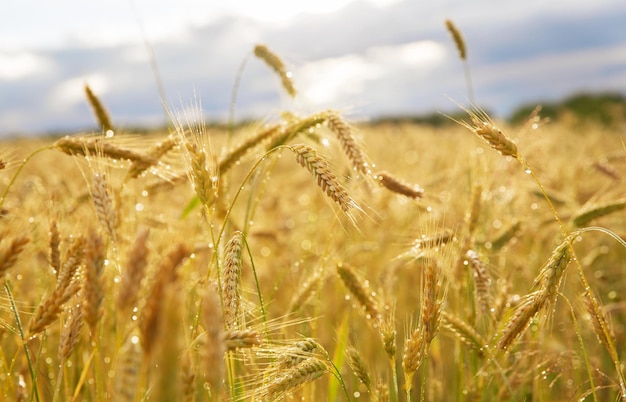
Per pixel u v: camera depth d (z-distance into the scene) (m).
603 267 1.29
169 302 0.42
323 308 1.07
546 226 1.11
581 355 0.86
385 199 1.25
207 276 0.62
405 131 3.27
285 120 0.88
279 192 1.75
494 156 1.03
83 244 0.60
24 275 0.88
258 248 1.27
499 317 0.75
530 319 0.63
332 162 0.73
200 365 0.54
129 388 0.43
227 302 0.61
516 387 0.78
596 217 0.88
